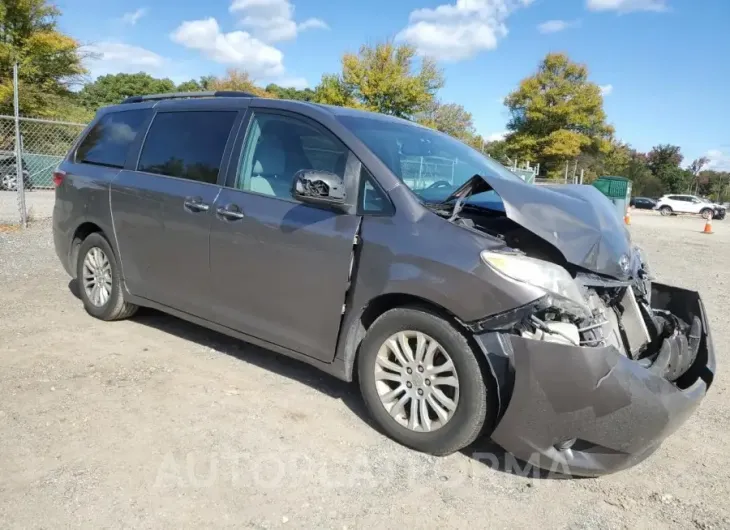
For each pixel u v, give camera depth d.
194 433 3.29
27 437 3.14
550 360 2.76
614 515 2.83
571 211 3.29
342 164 3.56
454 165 4.00
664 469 3.29
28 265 7.30
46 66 30.77
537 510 2.83
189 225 4.14
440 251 3.07
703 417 4.01
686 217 41.81
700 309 3.73
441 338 3.07
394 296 3.27
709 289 8.79
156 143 4.63
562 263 3.15
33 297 5.80
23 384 3.78
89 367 4.11
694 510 2.90
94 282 5.14
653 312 3.69
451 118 50.75
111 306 4.95
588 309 2.92
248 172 3.97
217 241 3.97
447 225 3.15
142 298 4.68
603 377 2.73
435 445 3.15
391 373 3.33
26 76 30.08
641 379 2.79
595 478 3.15
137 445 3.13
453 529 2.65
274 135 3.94
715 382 4.69
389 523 2.65
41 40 29.72
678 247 15.27
